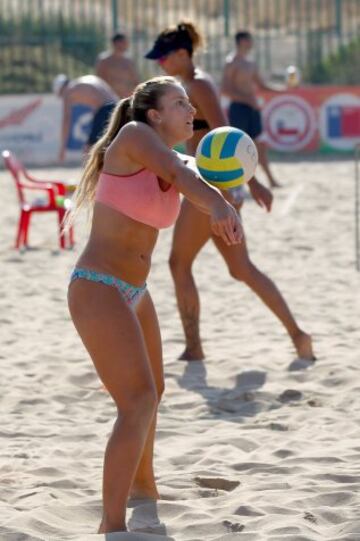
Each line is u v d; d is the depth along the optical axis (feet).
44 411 46.06
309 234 93.40
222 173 30.86
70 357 54.49
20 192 89.35
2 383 49.96
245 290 71.36
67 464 37.99
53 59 197.47
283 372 50.90
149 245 31.37
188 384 49.62
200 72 51.21
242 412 45.60
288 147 164.55
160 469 37.70
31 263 82.74
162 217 30.78
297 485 34.60
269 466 37.14
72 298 30.76
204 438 41.22
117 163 30.42
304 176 134.31
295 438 40.88
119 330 30.07
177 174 29.12
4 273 78.79
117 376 30.12
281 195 116.98
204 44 51.29
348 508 31.99
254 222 100.68
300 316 63.52
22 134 157.58
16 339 59.21
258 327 61.05
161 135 31.42
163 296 69.51
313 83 193.57
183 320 53.21
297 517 31.22
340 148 164.45
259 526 30.71
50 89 191.93
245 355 53.98
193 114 31.71
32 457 39.24
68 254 86.43
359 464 36.88
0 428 43.21
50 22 199.31
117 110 32.07
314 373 50.49
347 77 193.36
